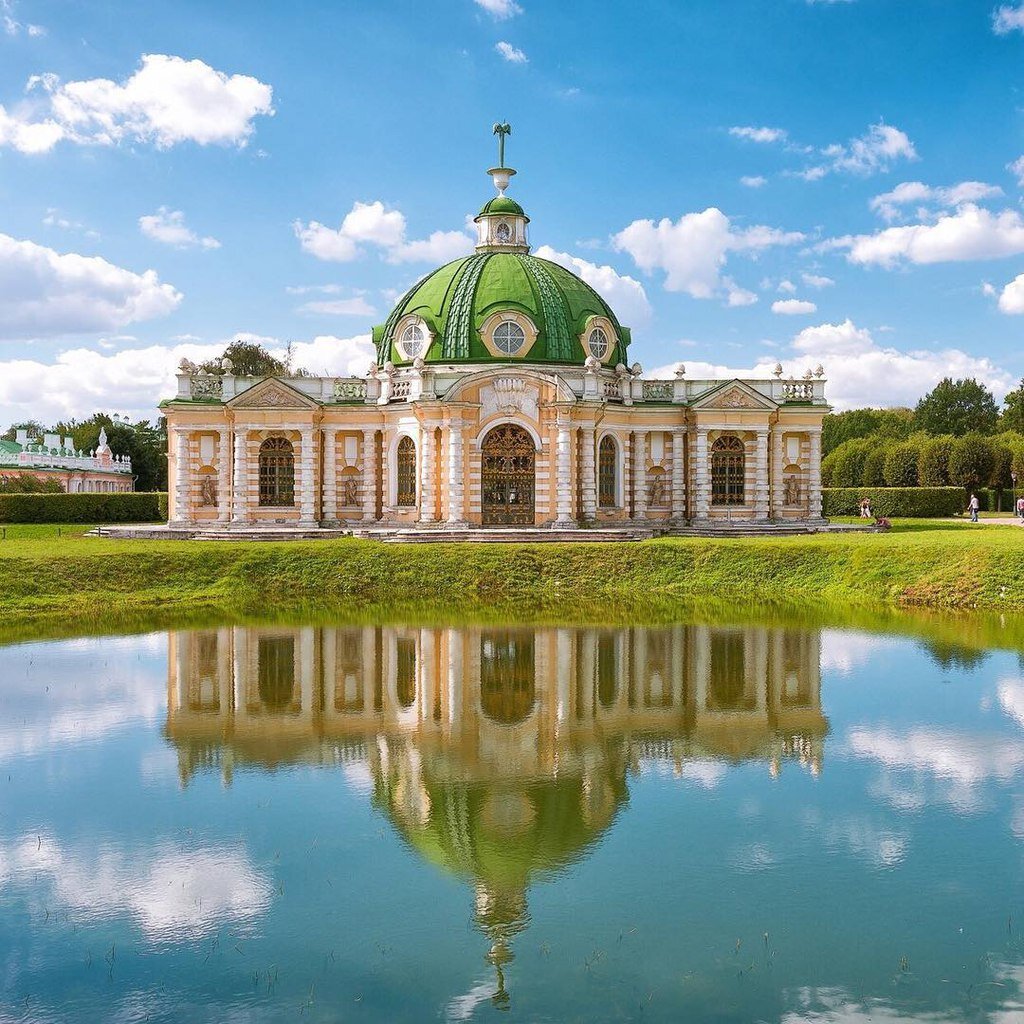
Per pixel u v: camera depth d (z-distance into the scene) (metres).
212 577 54.81
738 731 27.31
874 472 128.00
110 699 31.03
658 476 74.81
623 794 22.72
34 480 126.06
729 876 18.66
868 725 27.67
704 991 15.06
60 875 18.91
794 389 75.31
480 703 30.50
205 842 20.30
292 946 16.47
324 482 72.81
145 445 166.62
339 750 26.00
